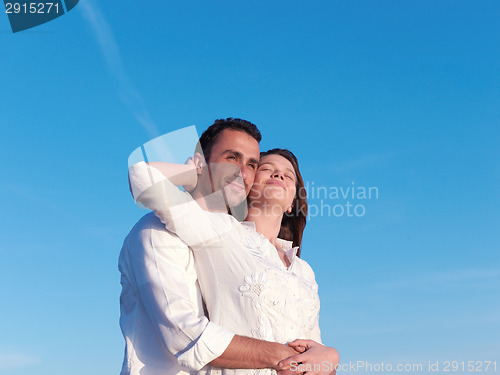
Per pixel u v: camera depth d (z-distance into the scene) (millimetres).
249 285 2555
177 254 2508
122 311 2641
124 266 2645
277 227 3061
